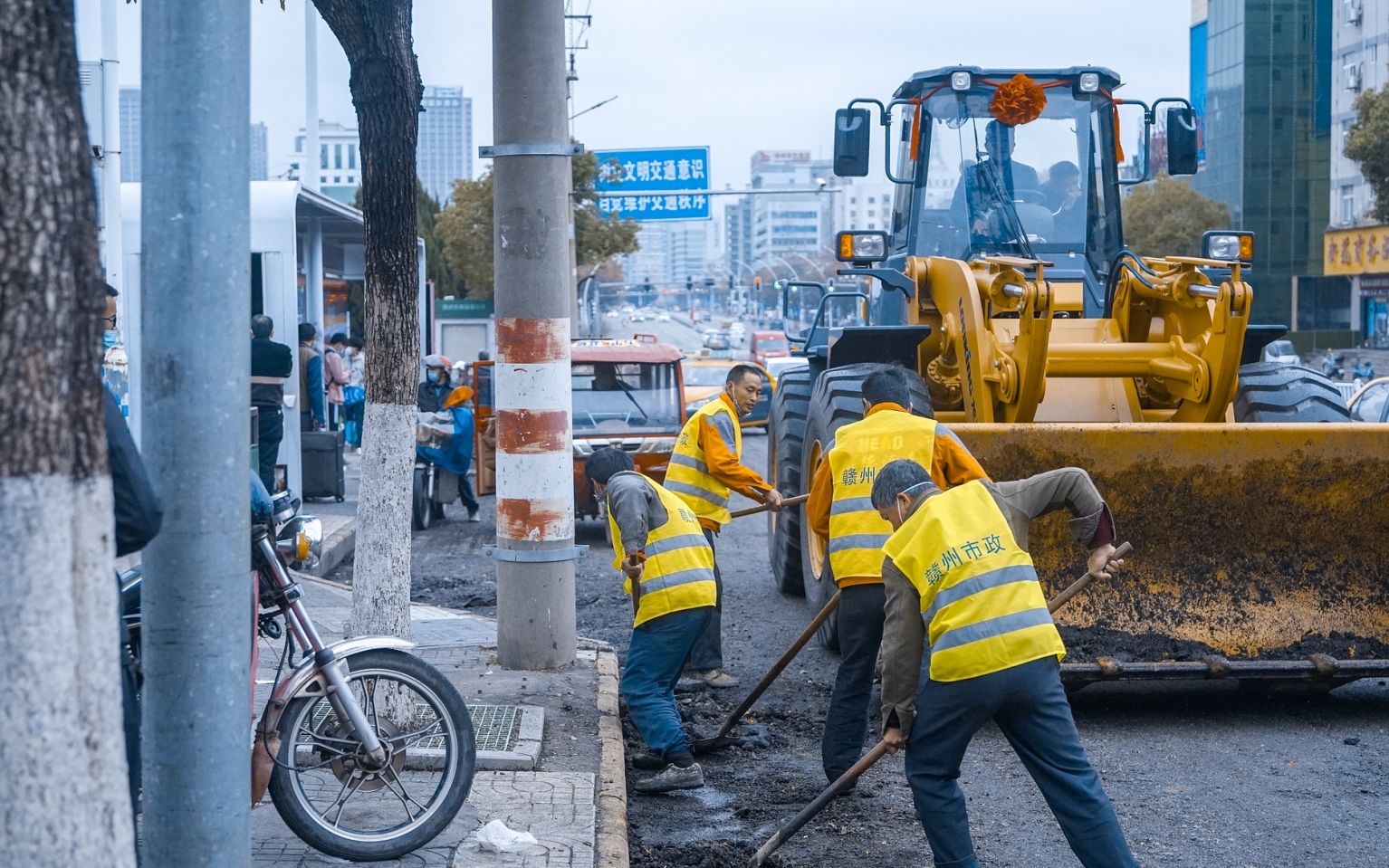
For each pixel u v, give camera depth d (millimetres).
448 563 11977
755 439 25750
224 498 3088
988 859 4910
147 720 3092
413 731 4992
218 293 3068
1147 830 5129
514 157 6855
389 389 5664
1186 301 7562
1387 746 6219
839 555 5582
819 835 5188
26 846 2123
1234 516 6793
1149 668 6277
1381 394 14375
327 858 4375
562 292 7074
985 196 9172
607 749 5742
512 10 6789
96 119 10805
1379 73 52125
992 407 7586
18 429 2094
